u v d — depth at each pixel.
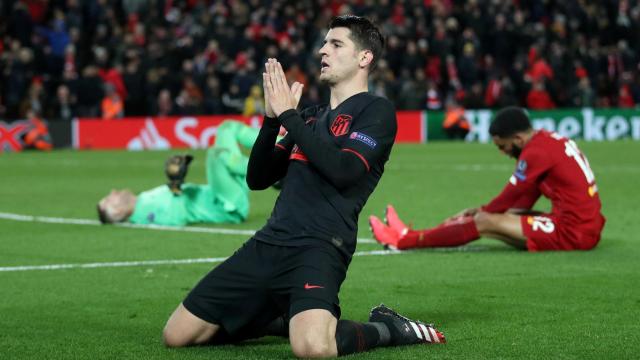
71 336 10.47
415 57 54.62
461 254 15.96
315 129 9.82
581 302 12.11
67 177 33.06
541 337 10.23
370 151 9.44
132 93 50.09
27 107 48.31
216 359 9.33
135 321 11.25
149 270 14.79
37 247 17.27
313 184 9.56
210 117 50.38
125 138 49.78
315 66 53.06
